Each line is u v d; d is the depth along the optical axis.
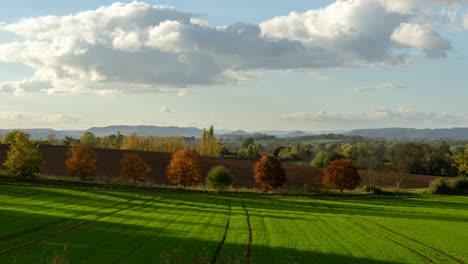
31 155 81.50
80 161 85.69
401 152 142.25
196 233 42.81
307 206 70.50
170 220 50.41
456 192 94.75
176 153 90.31
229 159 126.75
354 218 58.19
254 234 43.34
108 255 33.22
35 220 46.62
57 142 181.88
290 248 37.12
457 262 33.84
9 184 74.38
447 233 47.56
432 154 142.38
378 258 34.56
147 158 116.88
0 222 44.75
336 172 92.31
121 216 51.94
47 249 34.53
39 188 72.44
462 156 99.62
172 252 34.31
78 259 31.94
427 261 34.03
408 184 109.12
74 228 43.50
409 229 49.88
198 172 88.88
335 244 39.56
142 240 38.78
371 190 93.00
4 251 33.41
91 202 62.56
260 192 87.56
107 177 93.19
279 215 58.59
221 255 33.78
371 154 141.88
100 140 193.62
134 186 84.38
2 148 106.12
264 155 93.75
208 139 158.62
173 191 82.50
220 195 81.19
